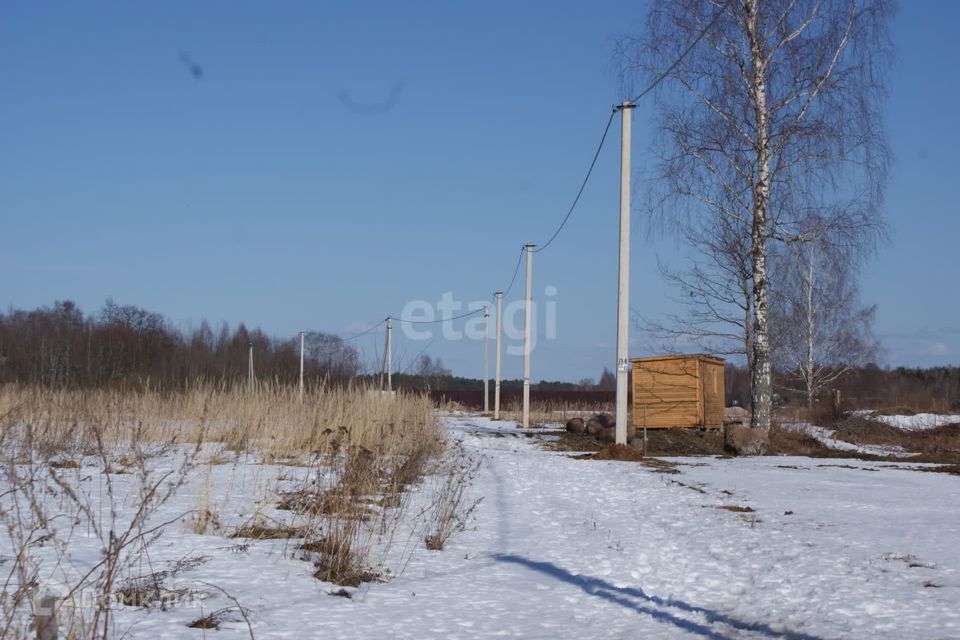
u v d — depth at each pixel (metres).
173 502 10.69
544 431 33.12
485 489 14.54
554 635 6.16
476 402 67.19
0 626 5.12
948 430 31.81
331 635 5.82
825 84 24.59
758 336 25.52
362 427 16.22
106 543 8.00
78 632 4.98
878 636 6.15
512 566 8.48
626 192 22.56
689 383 27.72
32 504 6.93
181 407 18.05
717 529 10.57
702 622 6.63
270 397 18.61
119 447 14.53
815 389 41.41
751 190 25.81
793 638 6.16
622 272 22.44
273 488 11.81
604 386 107.44
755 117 25.58
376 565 8.14
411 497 12.41
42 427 13.92
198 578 7.03
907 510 12.24
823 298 40.62
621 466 19.38
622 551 9.24
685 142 25.83
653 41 26.03
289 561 7.85
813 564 8.45
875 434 31.20
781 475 17.41
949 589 7.45
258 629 5.83
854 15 24.38
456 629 6.19
